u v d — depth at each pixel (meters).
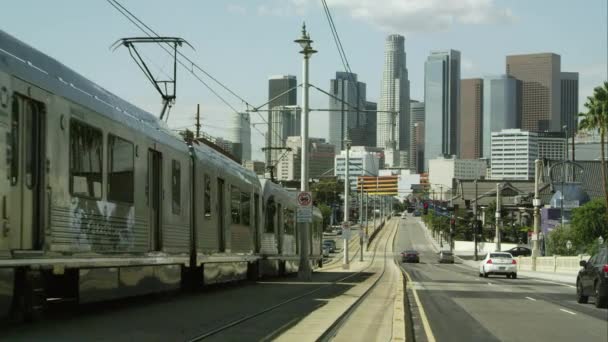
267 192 33.94
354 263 79.44
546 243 89.88
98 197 14.61
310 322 15.62
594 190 114.44
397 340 13.14
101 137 14.82
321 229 56.94
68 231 13.27
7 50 11.58
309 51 35.62
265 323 15.34
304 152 35.62
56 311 15.62
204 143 26.47
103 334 12.34
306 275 34.94
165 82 23.78
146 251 17.41
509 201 147.75
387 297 24.45
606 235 81.19
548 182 119.62
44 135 12.48
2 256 11.14
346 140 65.00
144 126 17.55
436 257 114.38
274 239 35.06
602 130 63.25
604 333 15.95
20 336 11.57
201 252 22.28
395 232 164.75
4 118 11.23
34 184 12.22
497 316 19.39
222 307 18.52
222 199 25.16
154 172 18.41
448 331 15.86
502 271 46.50
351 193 143.25
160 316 15.73
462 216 144.25
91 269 14.39
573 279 46.12
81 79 14.52
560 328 16.81
